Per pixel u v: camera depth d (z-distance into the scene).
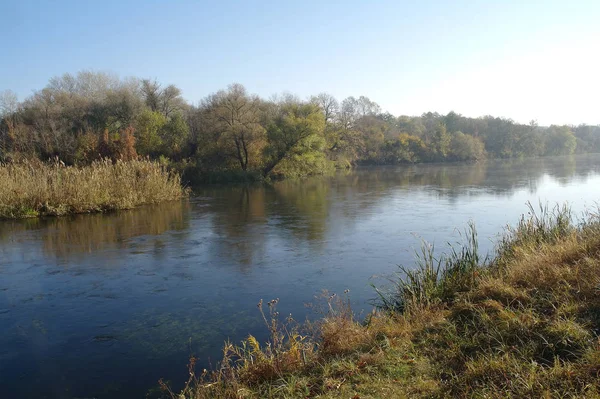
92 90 47.78
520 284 6.74
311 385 4.86
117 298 9.27
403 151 65.38
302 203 23.41
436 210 19.44
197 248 13.50
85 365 6.47
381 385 4.64
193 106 47.50
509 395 4.07
